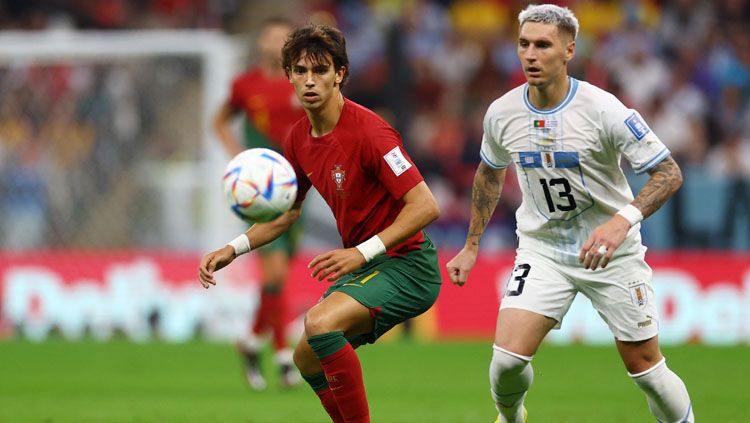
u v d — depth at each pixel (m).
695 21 68.19
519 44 19.91
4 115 53.16
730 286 48.84
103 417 26.84
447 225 61.38
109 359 41.62
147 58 52.59
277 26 35.78
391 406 29.33
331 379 19.55
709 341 48.59
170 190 52.50
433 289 20.84
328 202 20.75
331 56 19.48
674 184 19.30
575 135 19.80
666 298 48.88
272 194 19.41
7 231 53.12
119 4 69.56
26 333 49.78
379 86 64.56
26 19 68.19
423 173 63.03
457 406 29.38
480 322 50.28
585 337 48.75
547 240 20.78
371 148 19.75
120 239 52.91
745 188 53.91
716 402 30.11
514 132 20.39
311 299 49.03
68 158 52.97
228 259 20.94
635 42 66.75
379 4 69.94
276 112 35.81
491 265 50.53
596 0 68.31
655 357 20.47
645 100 65.00
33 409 28.45
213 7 70.62
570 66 65.12
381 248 19.36
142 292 49.50
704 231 54.09
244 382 35.50
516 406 21.17
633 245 20.27
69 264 49.97
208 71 51.97
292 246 34.19
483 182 21.59
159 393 32.34
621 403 30.08
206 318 49.16
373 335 20.48
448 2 69.69
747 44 67.38
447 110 65.44
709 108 65.25
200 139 52.28
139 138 52.75
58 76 53.03
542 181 20.38
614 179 20.28
